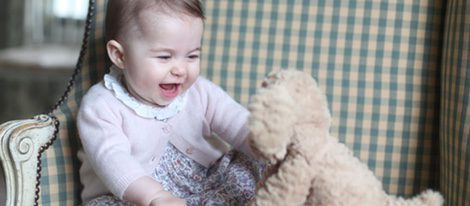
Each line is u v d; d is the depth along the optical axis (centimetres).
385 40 137
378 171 137
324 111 97
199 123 126
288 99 90
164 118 121
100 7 133
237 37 139
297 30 138
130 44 113
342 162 95
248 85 138
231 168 121
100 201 115
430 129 137
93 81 132
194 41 114
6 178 112
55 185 120
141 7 111
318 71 138
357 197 94
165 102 118
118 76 121
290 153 94
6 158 111
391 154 137
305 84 95
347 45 137
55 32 355
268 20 138
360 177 96
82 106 117
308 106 94
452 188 124
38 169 115
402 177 138
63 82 344
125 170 107
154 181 106
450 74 126
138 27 112
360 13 137
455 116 123
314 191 94
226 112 126
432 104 137
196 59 117
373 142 137
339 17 137
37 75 313
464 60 121
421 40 137
